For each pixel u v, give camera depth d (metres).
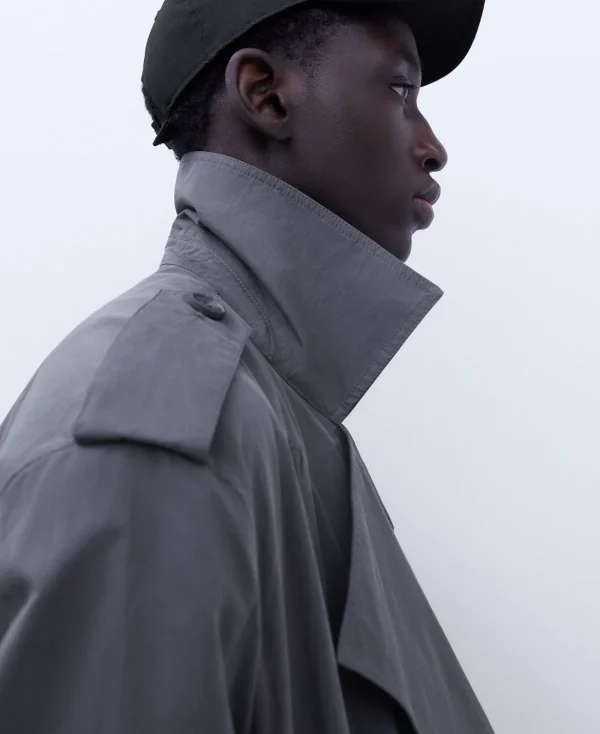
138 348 0.51
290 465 0.55
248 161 0.70
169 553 0.44
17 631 0.42
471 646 1.91
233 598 0.45
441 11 0.85
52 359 0.55
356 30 0.69
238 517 0.47
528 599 1.93
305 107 0.68
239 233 0.66
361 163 0.68
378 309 0.66
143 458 0.46
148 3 2.08
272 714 0.48
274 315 0.65
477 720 0.71
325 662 0.51
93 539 0.44
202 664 0.42
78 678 0.42
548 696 1.90
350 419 2.03
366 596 0.60
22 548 0.45
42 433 0.49
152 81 0.76
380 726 0.57
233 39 0.69
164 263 0.69
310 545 0.54
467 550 1.97
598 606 1.91
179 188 0.72
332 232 0.66
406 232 0.71
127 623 0.42
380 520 0.74
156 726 0.41
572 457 1.97
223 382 0.51
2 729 0.41
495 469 1.98
